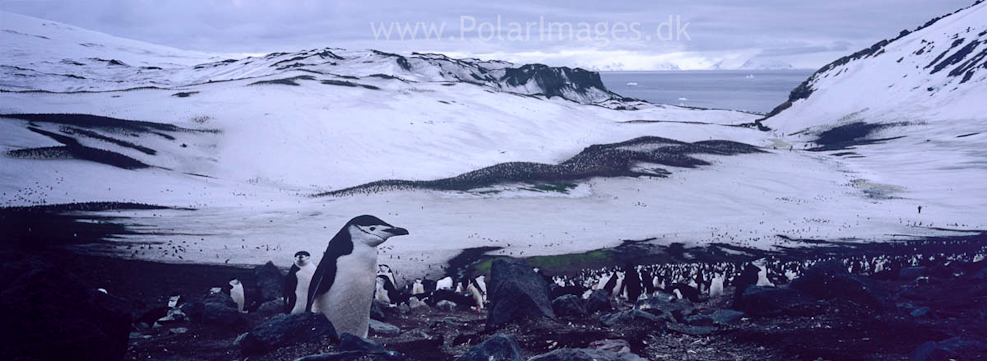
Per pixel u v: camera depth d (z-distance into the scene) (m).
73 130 70.12
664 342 11.02
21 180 50.44
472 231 47.81
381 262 37.38
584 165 79.12
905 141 105.81
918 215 58.03
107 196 50.00
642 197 65.69
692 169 81.94
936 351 8.30
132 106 96.19
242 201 54.31
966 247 43.72
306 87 118.56
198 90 112.88
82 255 30.38
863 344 9.88
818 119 141.50
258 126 87.94
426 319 16.97
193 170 69.12
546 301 13.56
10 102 89.50
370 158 79.56
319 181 69.69
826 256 41.88
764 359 9.56
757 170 84.12
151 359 10.06
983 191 67.94
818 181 78.12
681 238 47.75
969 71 130.62
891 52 164.25
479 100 126.62
